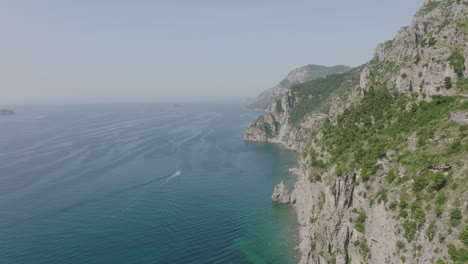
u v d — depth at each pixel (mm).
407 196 65375
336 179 84875
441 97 82500
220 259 88688
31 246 92062
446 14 130125
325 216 87938
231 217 116938
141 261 86000
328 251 82875
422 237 57969
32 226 104625
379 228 69625
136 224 108188
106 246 93062
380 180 75500
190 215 117438
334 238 83188
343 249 78750
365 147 93000
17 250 89812
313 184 105562
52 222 107938
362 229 74688
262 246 96625
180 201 131250
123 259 86625
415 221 60281
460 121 67375
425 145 71062
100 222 108938
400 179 69000
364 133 105188
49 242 94562
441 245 53250
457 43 92625
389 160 77562
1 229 102062
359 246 74812
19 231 101062
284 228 109062
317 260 83250
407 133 81500
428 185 63156
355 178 84125
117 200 129750
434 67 89188
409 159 71375
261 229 108062
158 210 120688
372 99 122562
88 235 99500
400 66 130750
